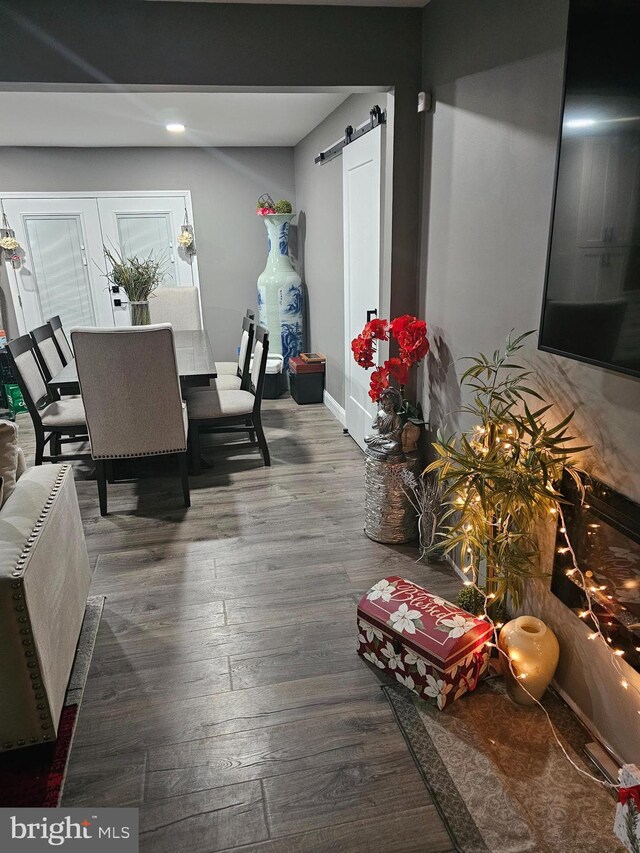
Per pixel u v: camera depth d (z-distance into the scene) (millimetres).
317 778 1604
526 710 1823
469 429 2373
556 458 1647
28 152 5297
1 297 5590
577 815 1493
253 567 2652
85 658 2078
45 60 2314
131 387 2969
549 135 1684
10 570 1475
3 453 1890
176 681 1967
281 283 5453
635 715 1521
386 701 1871
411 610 1930
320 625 2246
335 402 4930
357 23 2504
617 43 1262
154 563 2693
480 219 2148
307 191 5266
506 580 1817
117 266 4164
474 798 1542
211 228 5801
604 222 1355
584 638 1726
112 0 2303
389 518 2793
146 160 5508
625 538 1467
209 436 4504
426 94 2514
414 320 2619
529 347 1876
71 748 1711
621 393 1465
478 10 2047
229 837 1449
